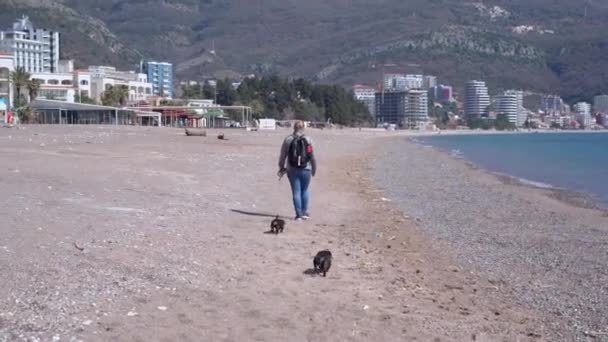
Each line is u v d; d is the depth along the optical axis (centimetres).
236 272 973
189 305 801
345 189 2425
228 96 16188
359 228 1515
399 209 1947
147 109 11706
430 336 772
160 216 1348
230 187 2066
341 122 18162
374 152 6069
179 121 12350
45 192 1487
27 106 9450
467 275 1122
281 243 1218
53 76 14825
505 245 1423
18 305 718
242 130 10256
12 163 2162
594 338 801
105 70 16488
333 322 795
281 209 1666
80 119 9938
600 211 2123
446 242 1430
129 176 2030
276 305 839
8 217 1140
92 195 1530
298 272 1016
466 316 869
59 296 761
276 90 17025
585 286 1066
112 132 5969
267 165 3105
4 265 839
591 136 18462
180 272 928
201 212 1474
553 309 928
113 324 708
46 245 964
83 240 1030
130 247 1025
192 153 3625
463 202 2209
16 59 17875
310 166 1512
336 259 1138
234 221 1408
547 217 1917
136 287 837
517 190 2761
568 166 4703
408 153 6209
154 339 684
